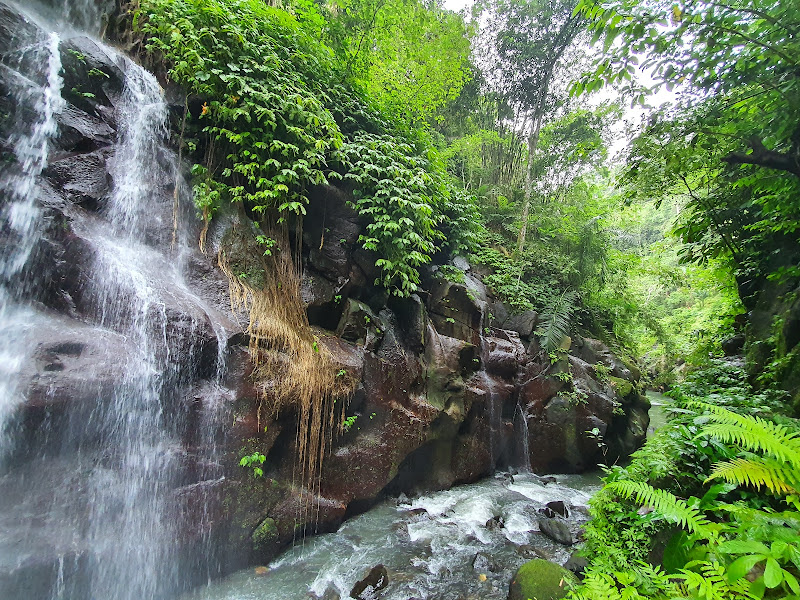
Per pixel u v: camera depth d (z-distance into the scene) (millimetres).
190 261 4945
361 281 6879
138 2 5934
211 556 4059
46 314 3844
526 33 12930
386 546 4957
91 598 3291
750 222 6691
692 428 3611
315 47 6758
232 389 4410
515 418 8484
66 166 4402
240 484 4312
